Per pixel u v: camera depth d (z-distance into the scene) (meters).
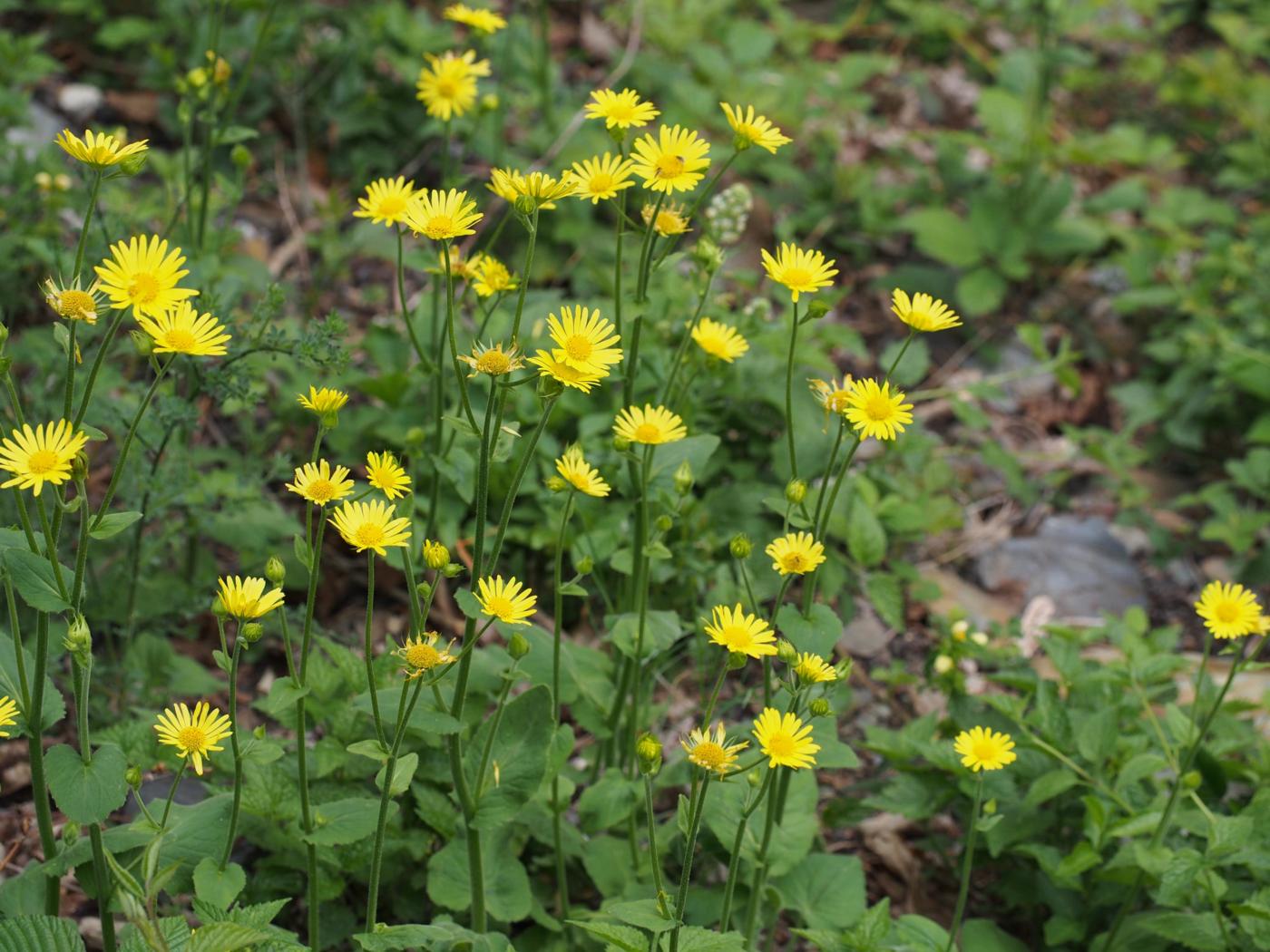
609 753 2.72
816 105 4.14
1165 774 2.82
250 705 2.88
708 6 4.11
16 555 2.39
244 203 3.42
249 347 2.74
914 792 2.79
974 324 3.67
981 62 4.48
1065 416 3.49
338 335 2.68
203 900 2.46
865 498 3.03
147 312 2.37
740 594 2.88
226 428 3.10
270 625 2.92
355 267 3.36
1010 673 2.88
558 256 3.33
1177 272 3.81
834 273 2.51
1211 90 4.38
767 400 3.02
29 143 3.35
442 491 2.91
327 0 3.89
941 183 4.00
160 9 3.67
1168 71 4.69
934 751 2.75
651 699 2.93
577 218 3.31
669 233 2.57
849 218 3.80
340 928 2.65
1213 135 4.50
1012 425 3.43
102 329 2.91
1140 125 4.55
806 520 2.54
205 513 2.87
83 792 2.42
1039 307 3.75
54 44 3.72
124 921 2.67
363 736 2.68
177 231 2.97
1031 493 3.22
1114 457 3.27
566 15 4.17
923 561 3.18
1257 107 4.32
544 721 2.55
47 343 2.91
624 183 2.52
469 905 2.61
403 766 2.47
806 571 2.51
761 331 3.02
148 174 3.35
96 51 3.77
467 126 3.36
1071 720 2.78
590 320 2.45
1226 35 4.50
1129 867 2.69
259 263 3.03
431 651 2.42
